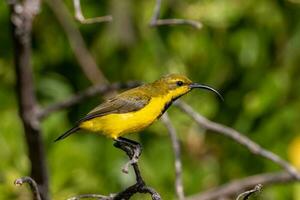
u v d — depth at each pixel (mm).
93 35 14430
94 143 13914
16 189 12891
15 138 13531
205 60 14461
